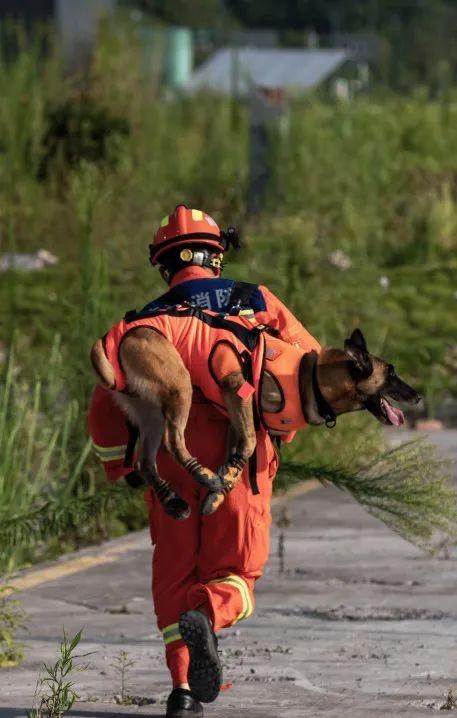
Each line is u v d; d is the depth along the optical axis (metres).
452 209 41.91
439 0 149.50
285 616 14.54
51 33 50.81
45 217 36.19
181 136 50.62
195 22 143.75
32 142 42.28
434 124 52.38
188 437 10.68
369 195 44.47
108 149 42.88
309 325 23.91
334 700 11.39
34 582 16.19
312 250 30.03
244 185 44.91
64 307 25.75
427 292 33.97
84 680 12.16
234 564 10.64
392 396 10.53
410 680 12.06
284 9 176.88
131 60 49.47
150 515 11.09
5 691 11.78
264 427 10.61
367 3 169.25
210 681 10.15
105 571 16.77
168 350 10.31
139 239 26.12
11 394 19.12
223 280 10.98
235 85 57.34
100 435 11.04
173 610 10.73
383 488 12.16
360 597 15.24
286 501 20.53
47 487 19.05
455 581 15.89
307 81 82.81
